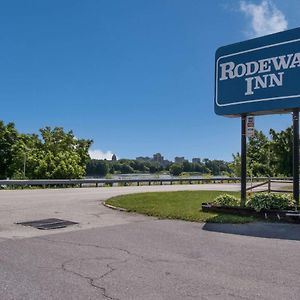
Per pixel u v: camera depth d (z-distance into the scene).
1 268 6.77
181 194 19.05
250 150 59.78
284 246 8.52
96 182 35.12
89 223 11.41
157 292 5.64
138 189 28.48
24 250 8.05
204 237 9.41
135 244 8.63
